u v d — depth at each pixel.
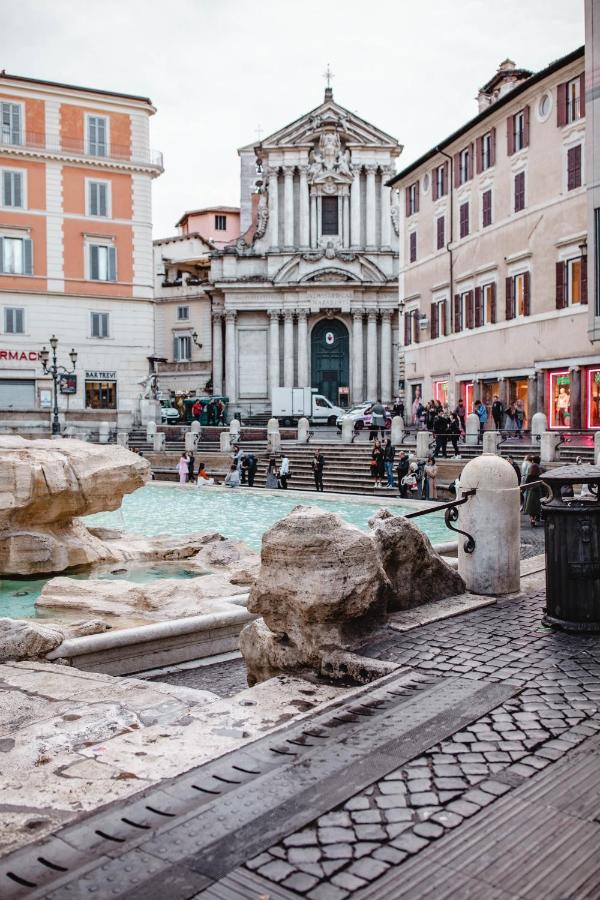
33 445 15.71
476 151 41.56
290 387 63.22
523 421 37.41
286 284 63.41
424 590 8.13
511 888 3.45
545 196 36.25
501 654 6.58
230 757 4.83
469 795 4.24
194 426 45.19
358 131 63.97
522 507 22.56
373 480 33.50
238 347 65.12
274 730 5.20
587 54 23.22
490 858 3.67
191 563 16.14
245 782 4.48
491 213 40.44
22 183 51.28
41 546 14.95
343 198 64.25
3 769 5.09
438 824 3.96
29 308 51.72
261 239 65.00
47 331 52.19
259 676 7.23
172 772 4.89
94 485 15.27
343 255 63.28
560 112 35.06
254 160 79.12
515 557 8.66
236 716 5.77
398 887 3.47
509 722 5.19
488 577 8.53
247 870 3.62
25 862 3.83
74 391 52.62
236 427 44.81
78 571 15.47
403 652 6.66
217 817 4.10
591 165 23.33
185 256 78.12
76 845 3.96
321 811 4.12
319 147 63.81
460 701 5.55
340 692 6.25
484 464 8.66
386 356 64.50
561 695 5.65
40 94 51.25
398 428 37.25
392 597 7.73
